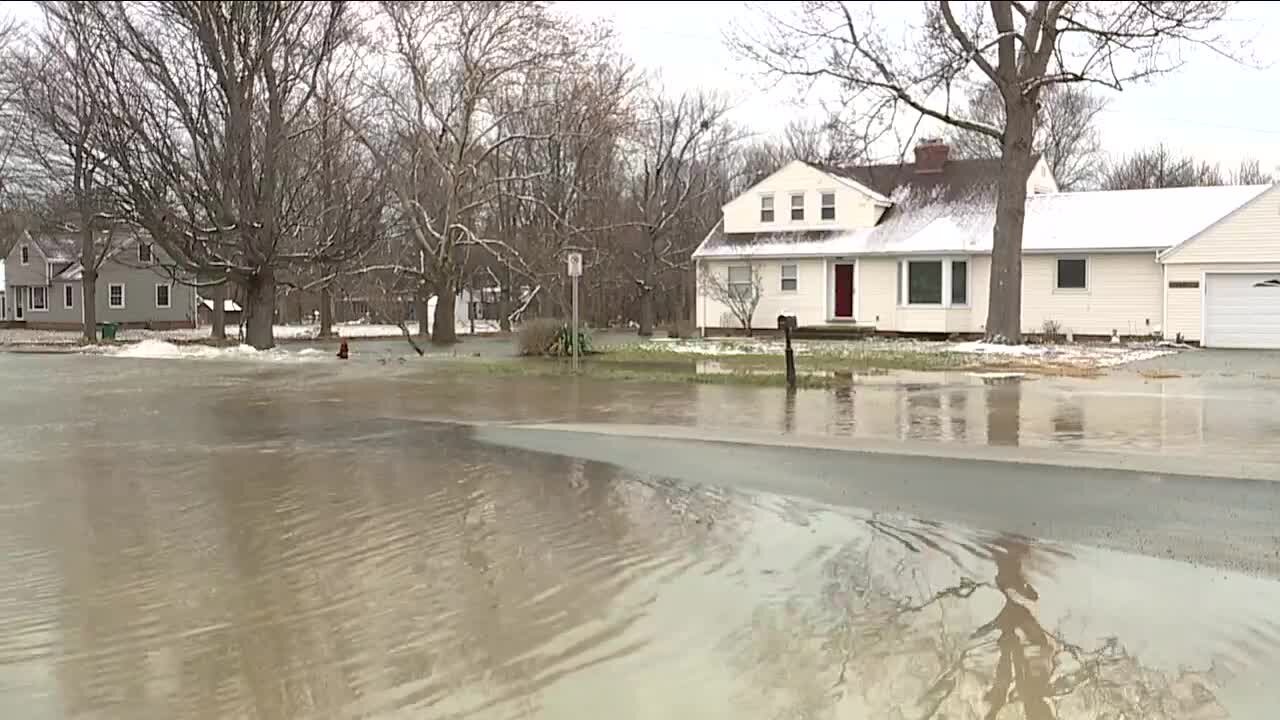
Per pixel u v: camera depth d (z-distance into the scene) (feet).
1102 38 85.40
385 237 139.74
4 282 238.89
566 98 131.95
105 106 104.99
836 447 38.06
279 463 37.24
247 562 23.99
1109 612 19.89
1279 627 18.97
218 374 78.38
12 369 86.12
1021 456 35.29
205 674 17.25
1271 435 39.70
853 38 93.04
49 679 17.10
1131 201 111.86
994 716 15.39
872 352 89.25
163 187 105.60
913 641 18.47
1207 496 28.94
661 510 29.04
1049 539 25.12
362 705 15.93
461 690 16.48
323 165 117.70
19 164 196.85
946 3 97.71
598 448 39.58
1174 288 98.84
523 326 96.99
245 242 108.68
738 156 229.86
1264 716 15.31
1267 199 94.68
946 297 113.91
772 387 60.59
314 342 142.72
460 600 21.04
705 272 127.13
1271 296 94.63
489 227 156.35
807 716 15.42
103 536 26.48
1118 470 32.50
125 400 59.21
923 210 120.26
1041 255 108.58
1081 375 66.49
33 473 35.42
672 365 78.07
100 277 206.90
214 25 104.99
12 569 23.45
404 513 28.94
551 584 22.08
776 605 20.53
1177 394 54.54
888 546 24.85
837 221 121.70
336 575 22.89
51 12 106.93
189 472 35.50
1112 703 15.83
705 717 15.39
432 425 46.98
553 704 15.88
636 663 17.53
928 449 37.22
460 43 116.67
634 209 172.55
